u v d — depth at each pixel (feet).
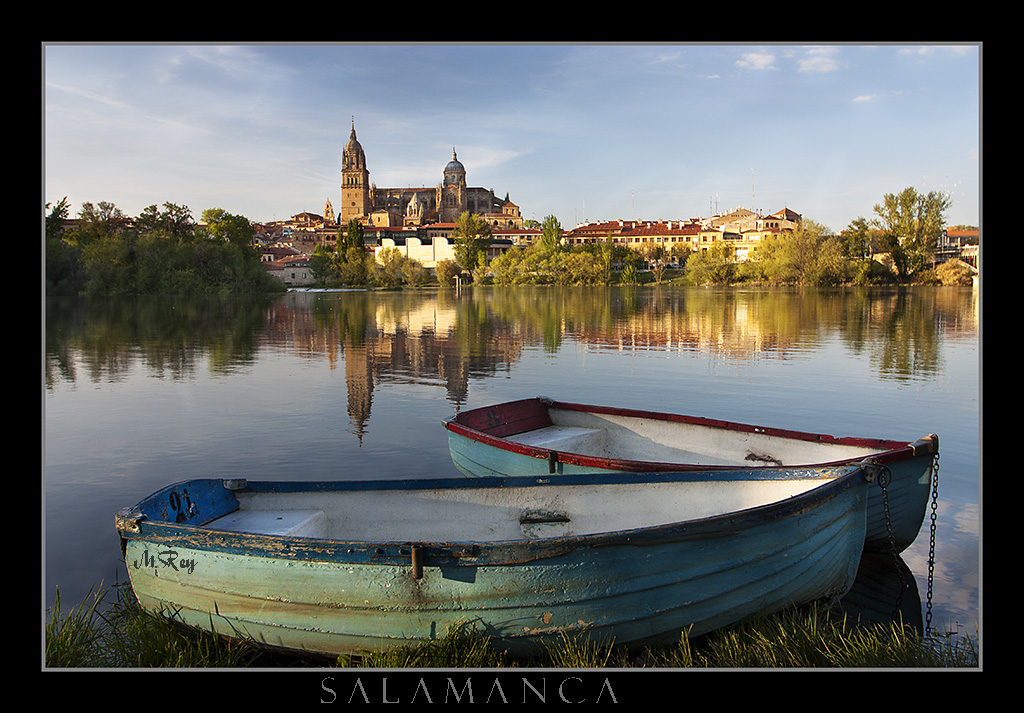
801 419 46.14
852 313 137.59
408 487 21.16
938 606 20.66
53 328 121.39
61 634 17.93
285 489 21.30
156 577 18.01
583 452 32.09
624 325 121.70
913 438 40.70
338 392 57.98
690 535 16.92
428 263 438.40
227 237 330.75
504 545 16.19
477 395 56.18
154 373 69.36
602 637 16.92
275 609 17.02
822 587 19.19
